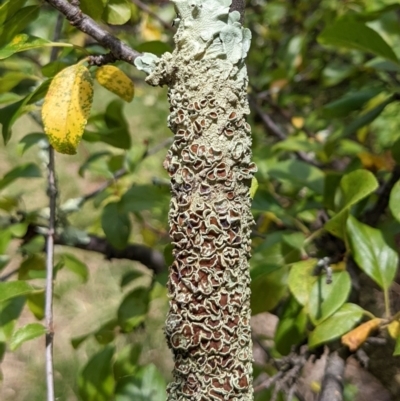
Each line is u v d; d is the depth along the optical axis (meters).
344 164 0.72
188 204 0.36
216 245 0.36
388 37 0.58
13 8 0.41
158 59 0.37
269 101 0.78
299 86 0.91
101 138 0.56
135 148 0.63
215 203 0.36
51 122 0.39
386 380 0.50
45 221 0.57
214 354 0.36
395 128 0.76
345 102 0.57
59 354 1.07
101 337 0.57
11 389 1.02
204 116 0.36
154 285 0.56
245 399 0.37
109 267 1.28
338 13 0.72
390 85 0.62
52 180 0.51
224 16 0.37
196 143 0.36
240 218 0.37
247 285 0.37
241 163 0.37
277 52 0.85
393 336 0.43
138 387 0.45
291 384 0.46
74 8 0.39
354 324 0.44
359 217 0.53
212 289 0.36
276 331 0.47
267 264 0.48
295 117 0.78
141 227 0.68
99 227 0.67
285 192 0.64
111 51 0.39
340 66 0.74
